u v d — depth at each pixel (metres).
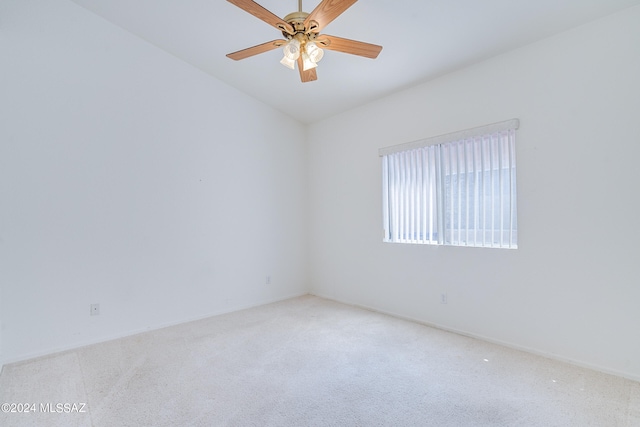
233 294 4.22
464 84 3.27
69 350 2.99
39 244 2.92
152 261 3.56
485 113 3.11
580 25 2.55
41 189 2.93
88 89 3.19
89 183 3.18
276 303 4.55
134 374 2.51
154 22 3.24
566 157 2.63
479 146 3.16
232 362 2.70
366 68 3.42
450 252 3.39
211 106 4.05
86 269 3.15
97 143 3.23
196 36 3.38
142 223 3.49
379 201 4.10
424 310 3.63
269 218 4.64
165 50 3.67
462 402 2.10
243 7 1.95
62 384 2.37
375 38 2.93
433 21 2.66
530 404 2.07
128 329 3.37
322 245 4.92
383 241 4.05
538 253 2.79
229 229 4.20
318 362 2.69
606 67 2.45
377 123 4.12
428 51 3.05
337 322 3.70
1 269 2.75
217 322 3.74
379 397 2.16
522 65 2.87
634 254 2.34
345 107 4.42
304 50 2.33
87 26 3.19
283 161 4.83
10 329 2.78
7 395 2.23
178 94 3.78
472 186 3.21
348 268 4.52
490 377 2.41
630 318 2.36
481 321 3.15
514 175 2.93
